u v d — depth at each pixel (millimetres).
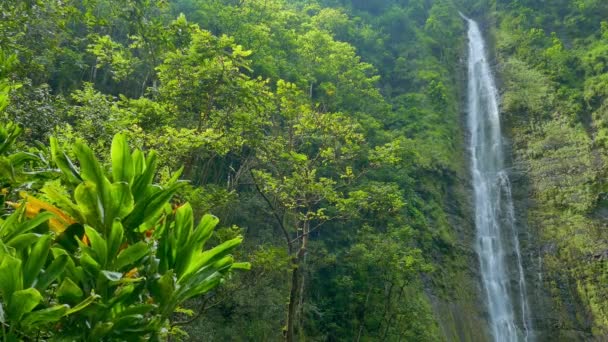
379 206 15586
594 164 31266
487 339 26062
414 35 48344
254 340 17031
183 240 2695
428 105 39500
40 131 9664
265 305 17344
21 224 2361
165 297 2471
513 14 50219
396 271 20234
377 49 44562
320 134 16109
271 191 14727
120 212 2547
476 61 47031
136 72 22500
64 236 2514
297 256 14148
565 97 36781
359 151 16875
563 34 45125
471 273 29297
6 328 2096
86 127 10758
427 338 21812
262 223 20938
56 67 20422
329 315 21297
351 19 47625
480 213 32906
